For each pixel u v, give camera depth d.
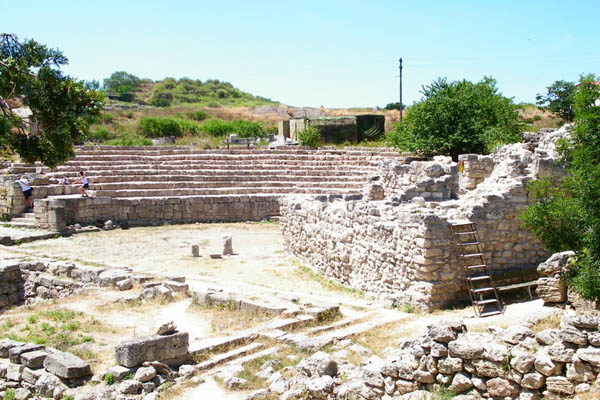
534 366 8.00
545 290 12.46
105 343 12.49
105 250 26.05
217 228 33.25
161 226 33.47
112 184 34.25
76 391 10.48
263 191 37.28
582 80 11.62
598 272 10.41
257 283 19.86
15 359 11.66
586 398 7.44
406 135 39.62
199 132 62.84
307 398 9.68
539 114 58.56
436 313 14.79
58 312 14.98
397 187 24.62
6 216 31.41
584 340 7.71
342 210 19.77
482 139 35.56
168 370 11.02
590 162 11.16
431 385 8.91
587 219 10.91
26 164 35.66
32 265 21.23
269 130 67.88
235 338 12.71
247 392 10.27
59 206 29.33
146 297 16.56
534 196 13.59
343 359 11.26
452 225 15.45
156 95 104.94
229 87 124.88
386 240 16.86
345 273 19.28
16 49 17.61
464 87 38.53
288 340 12.59
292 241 24.73
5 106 17.48
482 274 15.62
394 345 12.28
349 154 43.56
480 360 8.42
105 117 66.75
